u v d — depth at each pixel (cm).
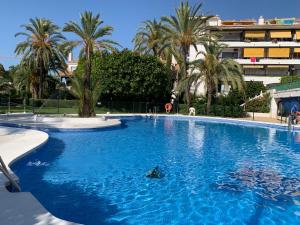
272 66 4716
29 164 1002
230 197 736
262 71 4838
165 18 3547
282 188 818
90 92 2197
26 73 4338
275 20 5306
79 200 692
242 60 4775
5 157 909
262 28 4825
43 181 826
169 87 4025
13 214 497
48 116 2188
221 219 610
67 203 673
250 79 4650
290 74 4697
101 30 2664
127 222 584
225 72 3238
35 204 537
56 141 1479
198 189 792
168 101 4078
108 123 2103
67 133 1725
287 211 657
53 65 4191
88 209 643
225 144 1562
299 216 632
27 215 494
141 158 1154
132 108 3794
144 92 3669
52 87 4631
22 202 544
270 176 938
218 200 713
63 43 2706
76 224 468
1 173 714
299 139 1784
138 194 741
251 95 4028
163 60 4384
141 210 643
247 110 3397
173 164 1072
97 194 734
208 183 849
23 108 3388
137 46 4550
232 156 1250
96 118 2117
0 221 471
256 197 741
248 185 838
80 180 843
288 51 4697
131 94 3650
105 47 2742
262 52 4772
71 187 780
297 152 1366
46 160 1071
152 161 1107
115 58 3575
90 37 2678
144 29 4525
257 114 3316
